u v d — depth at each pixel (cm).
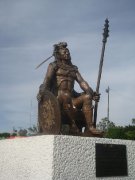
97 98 729
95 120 721
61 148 609
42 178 606
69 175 610
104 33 777
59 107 667
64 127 713
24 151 654
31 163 633
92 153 647
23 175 648
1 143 715
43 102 706
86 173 632
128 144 707
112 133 1705
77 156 625
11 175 677
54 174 594
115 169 675
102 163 659
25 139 655
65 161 609
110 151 674
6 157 697
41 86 718
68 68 738
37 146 627
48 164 600
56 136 607
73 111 709
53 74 725
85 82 737
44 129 700
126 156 698
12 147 686
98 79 746
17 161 667
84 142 640
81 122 728
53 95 679
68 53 746
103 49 769
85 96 713
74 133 702
